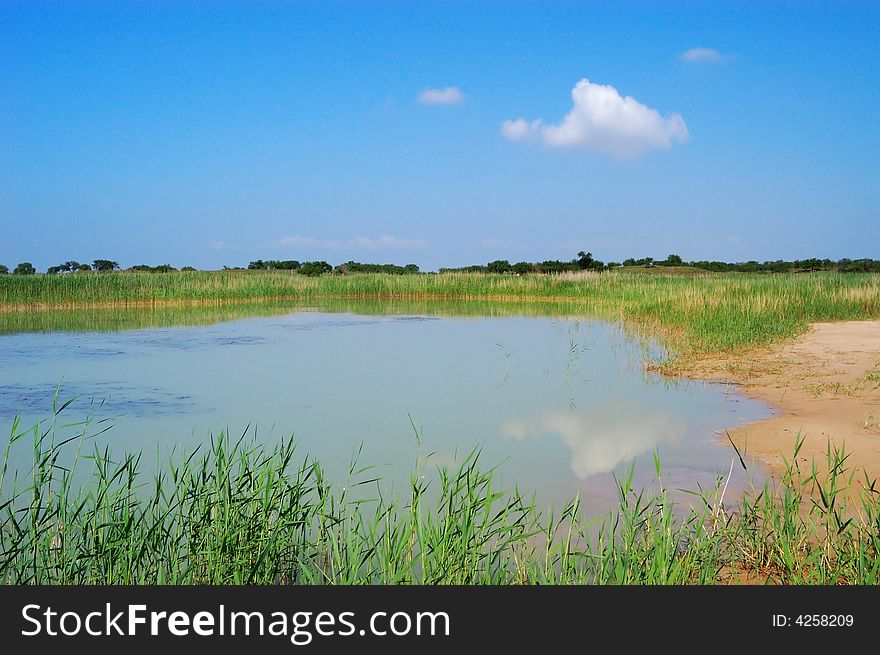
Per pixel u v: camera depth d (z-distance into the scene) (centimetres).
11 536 568
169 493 760
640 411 1159
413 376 1530
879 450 848
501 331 2433
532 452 936
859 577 533
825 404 1114
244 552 566
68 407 1212
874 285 2850
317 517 682
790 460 842
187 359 1756
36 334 2275
